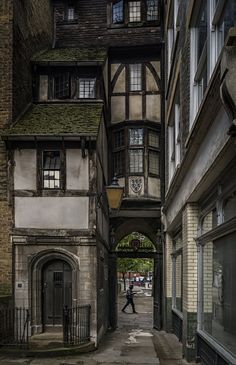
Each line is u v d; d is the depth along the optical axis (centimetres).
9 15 1559
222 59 555
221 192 837
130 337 1670
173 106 1515
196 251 1103
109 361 1204
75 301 1473
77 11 2159
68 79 1783
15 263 1495
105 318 1831
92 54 1877
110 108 2014
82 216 1501
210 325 965
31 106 1745
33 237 1495
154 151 1973
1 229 1505
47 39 2055
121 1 2100
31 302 1479
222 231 820
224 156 705
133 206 1950
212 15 791
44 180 1527
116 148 1997
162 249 1980
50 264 1522
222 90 548
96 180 1516
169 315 1781
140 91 2006
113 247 2095
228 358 742
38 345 1340
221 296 852
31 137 1488
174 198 1455
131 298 2759
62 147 1515
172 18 1566
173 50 1434
